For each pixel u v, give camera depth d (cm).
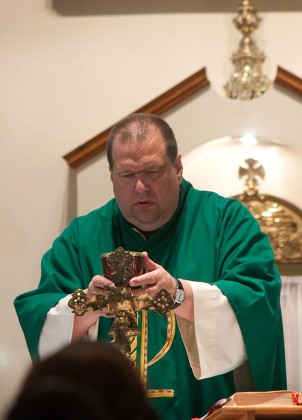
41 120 760
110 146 405
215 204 438
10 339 698
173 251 427
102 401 133
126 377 136
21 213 733
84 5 782
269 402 316
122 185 404
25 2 785
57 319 387
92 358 136
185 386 398
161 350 386
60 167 745
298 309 632
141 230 430
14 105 762
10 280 718
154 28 776
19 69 770
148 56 771
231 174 679
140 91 765
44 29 779
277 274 412
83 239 438
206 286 376
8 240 728
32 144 754
